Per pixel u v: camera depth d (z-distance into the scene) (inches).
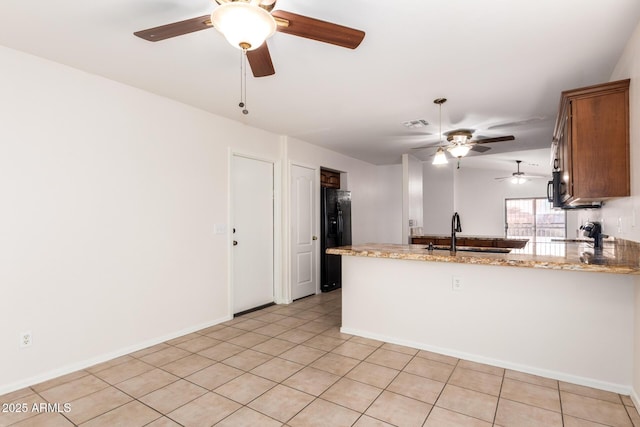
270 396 90.0
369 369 105.4
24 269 95.0
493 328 108.0
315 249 209.3
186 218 136.6
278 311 169.6
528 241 207.2
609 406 84.9
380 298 129.6
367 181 274.2
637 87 83.0
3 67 92.0
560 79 113.1
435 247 140.0
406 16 78.1
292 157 190.5
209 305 145.9
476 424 78.0
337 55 96.7
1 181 91.4
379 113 148.0
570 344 97.3
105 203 112.1
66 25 82.2
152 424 78.4
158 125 127.3
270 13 61.1
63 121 102.8
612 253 110.3
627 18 78.5
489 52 95.0
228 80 114.1
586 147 94.2
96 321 109.8
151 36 68.4
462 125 166.6
